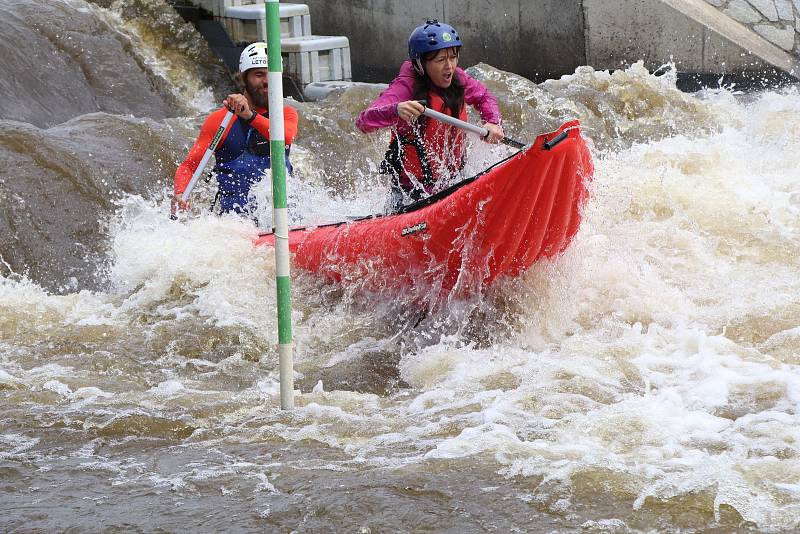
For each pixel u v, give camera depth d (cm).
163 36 3262
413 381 1307
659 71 3419
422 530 823
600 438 1009
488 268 1434
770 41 3512
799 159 2484
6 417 1156
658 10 3353
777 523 807
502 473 927
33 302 1678
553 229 1403
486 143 1739
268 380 1319
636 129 3009
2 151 2100
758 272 1712
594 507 849
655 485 880
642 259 1691
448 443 1009
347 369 1362
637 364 1258
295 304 1609
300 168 2433
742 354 1262
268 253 1714
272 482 941
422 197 1636
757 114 2950
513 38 3475
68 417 1154
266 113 1912
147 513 878
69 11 3000
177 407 1189
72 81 2830
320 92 3120
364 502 877
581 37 3309
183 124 2470
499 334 1434
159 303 1653
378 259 1516
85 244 2039
